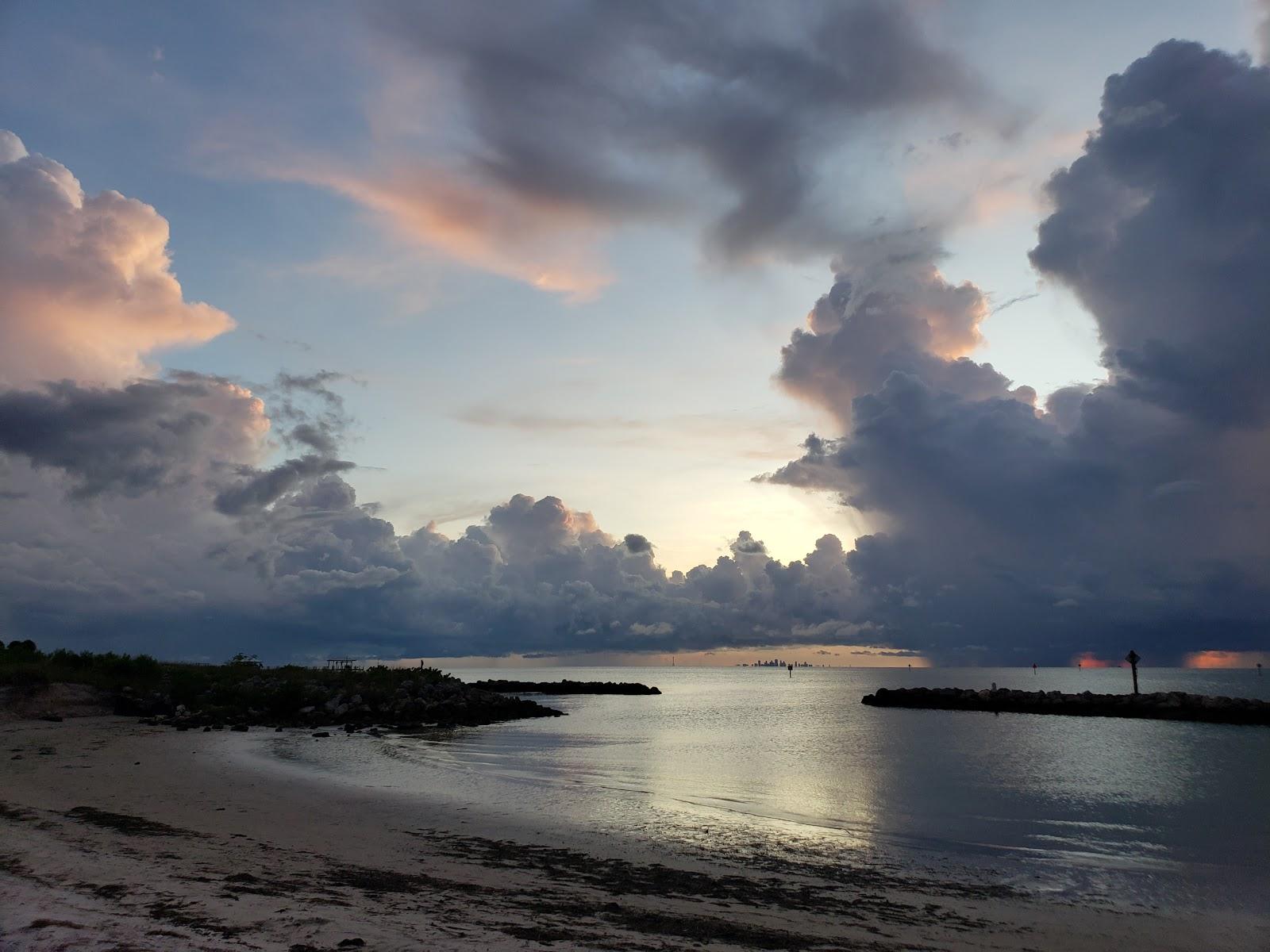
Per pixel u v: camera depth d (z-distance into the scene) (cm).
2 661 4525
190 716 4378
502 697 7256
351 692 5828
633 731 5438
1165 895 1525
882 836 2011
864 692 15088
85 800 1853
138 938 865
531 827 1884
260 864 1321
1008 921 1316
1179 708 7138
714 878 1494
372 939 941
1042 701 8069
